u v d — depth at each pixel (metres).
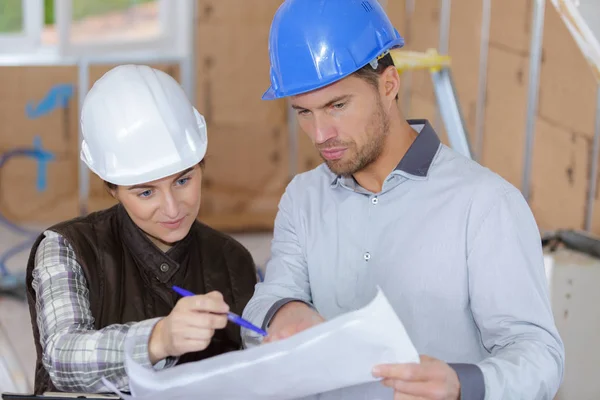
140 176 1.46
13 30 5.27
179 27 5.13
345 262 1.52
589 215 4.29
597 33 2.23
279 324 1.41
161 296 1.61
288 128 5.25
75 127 5.20
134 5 5.10
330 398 1.48
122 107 1.47
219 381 1.21
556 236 2.84
